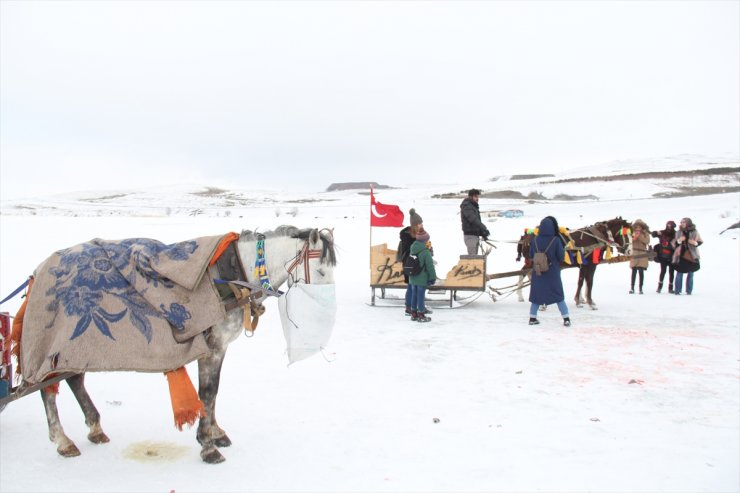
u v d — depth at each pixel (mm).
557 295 10141
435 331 9797
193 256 4629
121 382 6809
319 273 5000
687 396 6488
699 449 5043
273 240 5031
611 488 4320
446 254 21703
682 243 13828
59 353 4258
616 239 12234
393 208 12312
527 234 12703
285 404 6195
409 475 4562
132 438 5254
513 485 4379
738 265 18734
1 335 4684
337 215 59250
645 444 5164
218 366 4832
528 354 8289
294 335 4969
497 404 6227
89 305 4387
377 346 8719
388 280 12094
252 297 4875
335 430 5496
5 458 4777
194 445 5148
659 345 8820
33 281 4664
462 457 4895
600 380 7074
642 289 14602
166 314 4434
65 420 5633
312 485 4398
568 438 5305
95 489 4305
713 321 10680
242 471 4641
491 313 11594
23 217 40750
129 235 27297
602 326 10242
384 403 6246
